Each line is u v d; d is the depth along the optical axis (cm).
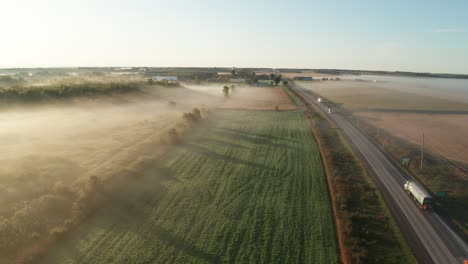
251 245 3036
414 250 3016
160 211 3656
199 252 2914
